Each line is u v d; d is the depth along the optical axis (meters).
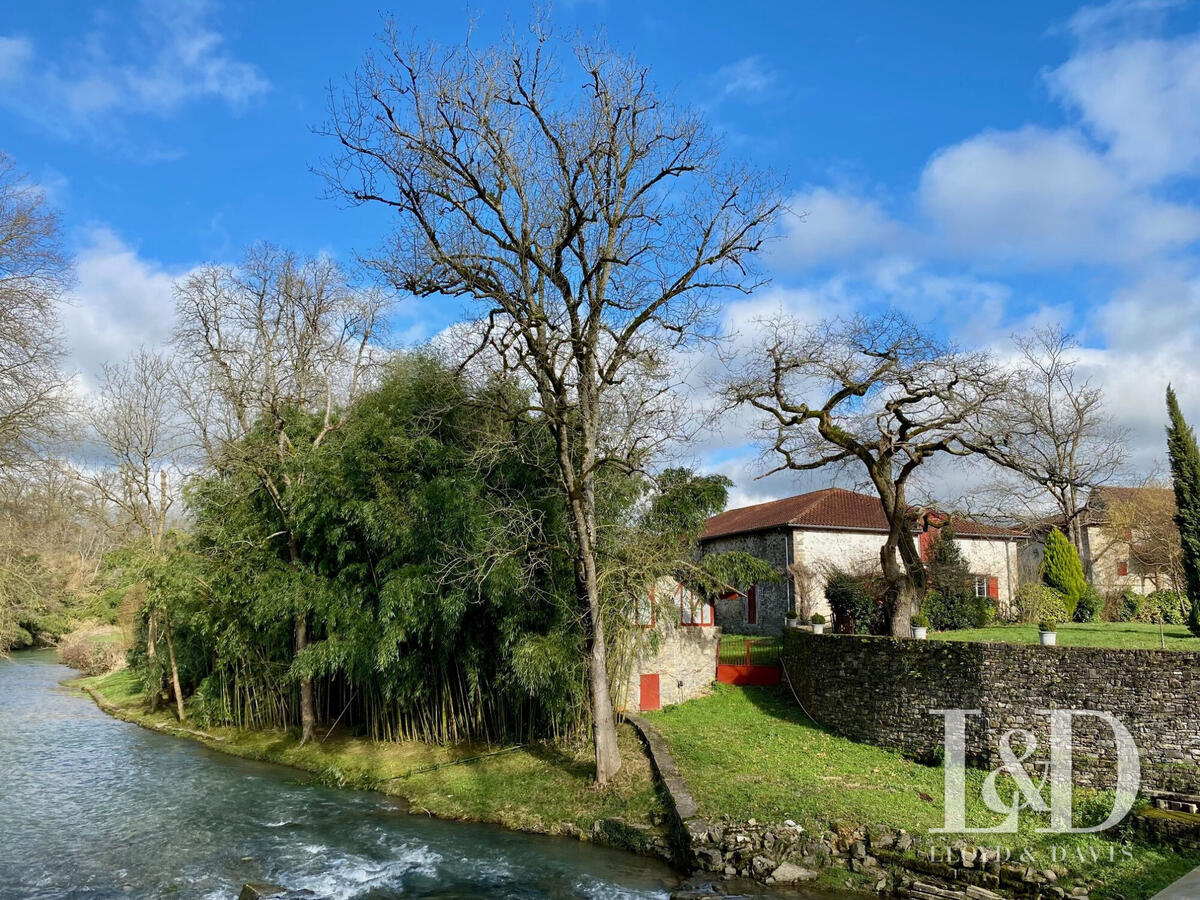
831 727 20.62
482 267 16.44
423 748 20.45
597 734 17.11
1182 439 22.83
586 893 12.70
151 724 27.75
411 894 12.63
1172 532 32.47
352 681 21.59
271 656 24.09
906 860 12.66
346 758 20.52
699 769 17.06
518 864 13.96
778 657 26.11
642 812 15.58
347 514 19.97
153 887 12.78
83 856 14.17
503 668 19.58
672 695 23.86
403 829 15.84
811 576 30.72
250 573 22.45
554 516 20.16
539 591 18.70
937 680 17.95
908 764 17.48
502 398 18.55
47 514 22.39
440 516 18.97
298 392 24.33
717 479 22.97
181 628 27.78
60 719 29.23
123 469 29.83
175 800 17.86
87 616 48.22
